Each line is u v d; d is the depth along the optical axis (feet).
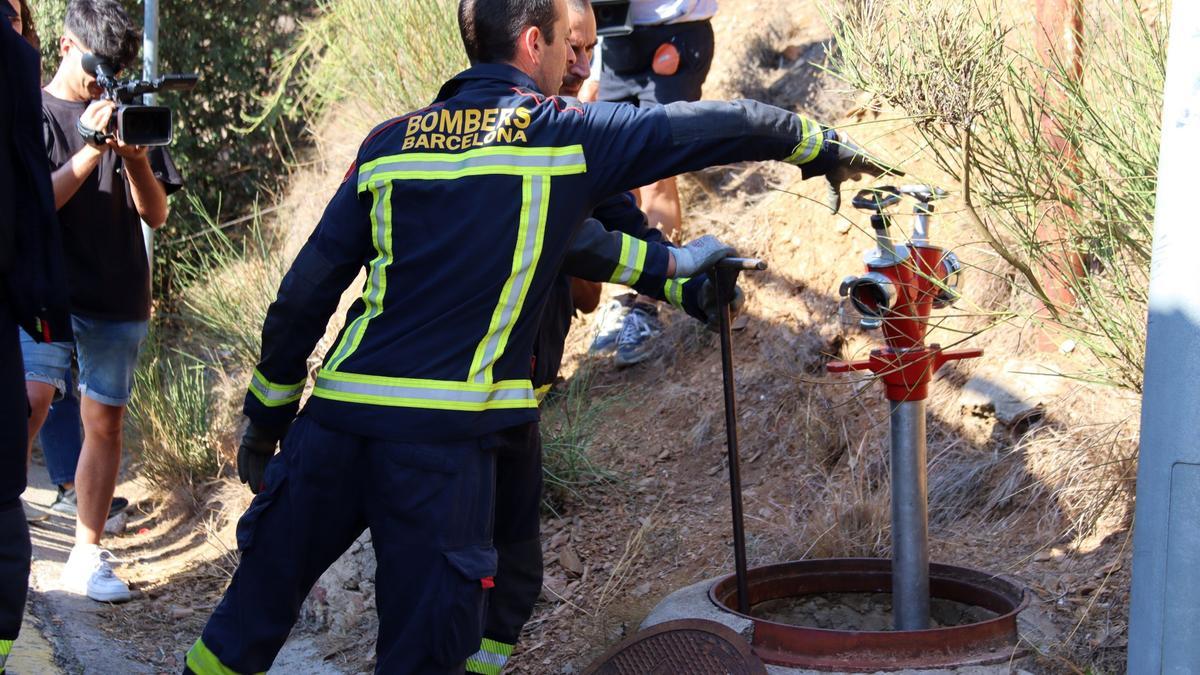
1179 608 6.83
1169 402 6.82
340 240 8.35
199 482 17.24
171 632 13.12
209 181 23.80
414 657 7.82
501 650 9.84
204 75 23.81
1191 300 6.70
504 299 7.94
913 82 8.59
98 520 13.97
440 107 8.28
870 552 11.57
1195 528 6.76
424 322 7.95
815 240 15.66
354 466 8.13
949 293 9.84
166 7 23.49
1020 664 9.04
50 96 12.50
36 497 17.46
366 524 8.46
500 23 8.48
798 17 20.29
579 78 11.63
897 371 9.42
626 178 8.12
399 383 7.89
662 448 14.70
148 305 13.58
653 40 16.35
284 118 24.72
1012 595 10.04
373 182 8.12
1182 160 6.69
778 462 13.67
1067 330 9.95
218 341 20.45
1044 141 9.64
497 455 8.62
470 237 7.87
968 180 8.88
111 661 11.96
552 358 10.11
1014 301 12.76
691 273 9.58
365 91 20.21
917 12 8.64
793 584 10.95
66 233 12.51
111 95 11.76
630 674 9.50
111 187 12.75
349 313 8.68
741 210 17.39
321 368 8.39
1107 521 10.76
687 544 12.58
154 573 14.94
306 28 22.45
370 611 12.50
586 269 9.52
